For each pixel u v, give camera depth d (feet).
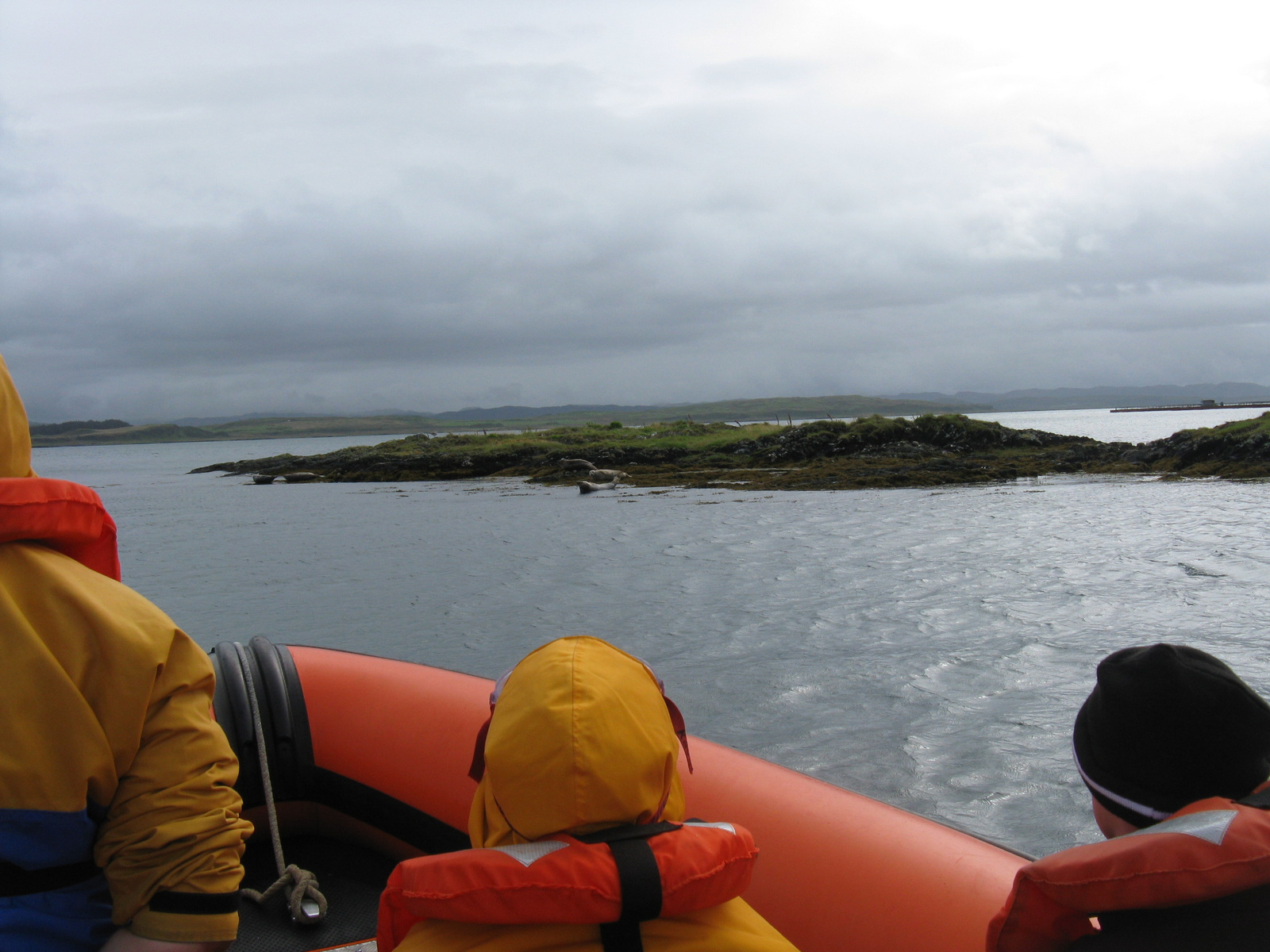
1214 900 3.92
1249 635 29.07
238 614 38.63
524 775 4.01
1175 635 29.30
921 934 6.82
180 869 4.45
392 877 4.21
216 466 206.59
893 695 23.73
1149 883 3.86
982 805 17.20
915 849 7.45
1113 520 58.80
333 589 43.62
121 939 4.49
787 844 7.82
